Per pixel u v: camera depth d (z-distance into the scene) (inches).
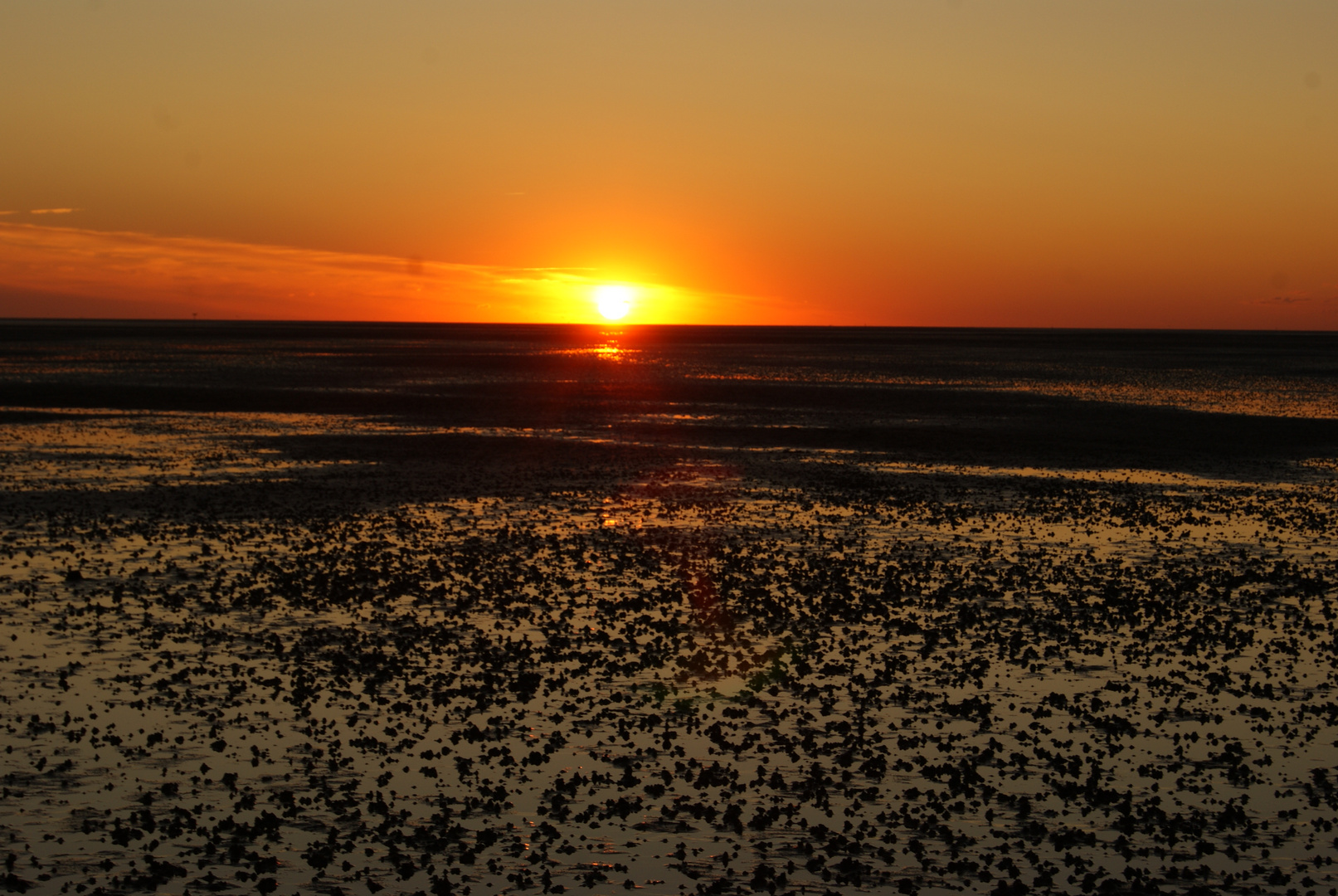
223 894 392.8
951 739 539.8
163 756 501.0
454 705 569.9
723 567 887.1
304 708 560.1
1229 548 999.0
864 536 1025.5
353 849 425.4
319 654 644.7
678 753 517.7
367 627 699.4
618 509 1139.9
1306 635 722.8
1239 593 831.7
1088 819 461.1
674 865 418.6
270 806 457.1
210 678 601.9
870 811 465.4
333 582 802.2
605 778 488.4
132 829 433.1
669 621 729.6
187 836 431.2
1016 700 594.9
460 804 461.4
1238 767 510.3
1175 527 1098.1
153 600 754.2
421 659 641.0
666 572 866.1
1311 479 1451.8
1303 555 969.5
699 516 1110.4
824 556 935.7
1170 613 769.6
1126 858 429.7
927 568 895.7
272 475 1333.7
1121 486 1365.7
